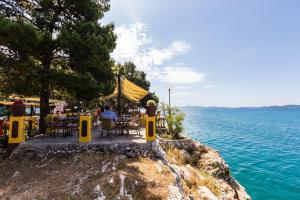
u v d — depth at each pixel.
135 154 10.09
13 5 12.59
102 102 24.92
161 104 17.98
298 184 15.77
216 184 11.98
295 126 69.06
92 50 11.64
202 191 9.78
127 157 9.82
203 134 42.97
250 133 46.59
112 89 14.91
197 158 14.48
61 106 24.67
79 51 11.77
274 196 13.87
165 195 7.27
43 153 9.72
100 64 13.00
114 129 13.20
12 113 10.02
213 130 51.34
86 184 7.30
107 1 16.20
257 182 16.16
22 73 11.70
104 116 11.83
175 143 14.82
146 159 9.82
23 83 11.48
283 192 14.45
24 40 10.56
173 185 7.96
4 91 12.12
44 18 12.42
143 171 8.52
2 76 12.29
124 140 11.09
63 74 11.55
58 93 16.70
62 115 14.88
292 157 23.83
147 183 7.66
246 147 29.42
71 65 13.02
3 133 11.80
